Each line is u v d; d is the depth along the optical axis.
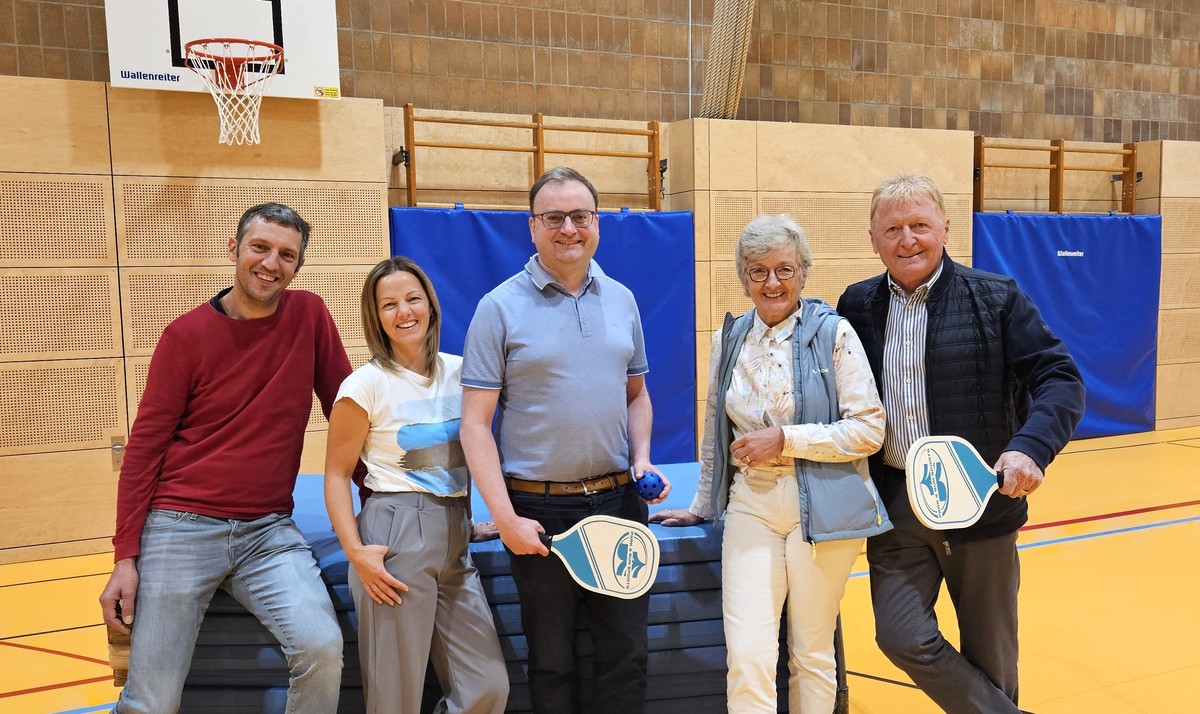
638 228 5.94
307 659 2.05
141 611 2.09
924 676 2.16
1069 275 7.26
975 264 6.97
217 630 2.24
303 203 5.11
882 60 7.30
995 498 2.09
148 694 2.02
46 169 4.61
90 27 5.26
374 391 2.12
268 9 4.86
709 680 2.45
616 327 2.17
